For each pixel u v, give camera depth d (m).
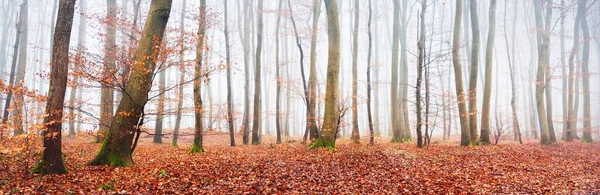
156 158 13.38
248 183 9.22
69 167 10.11
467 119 19.69
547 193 9.17
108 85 11.40
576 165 13.59
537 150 17.94
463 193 8.99
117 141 10.90
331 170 11.39
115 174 9.48
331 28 17.14
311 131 20.58
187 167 11.05
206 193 8.12
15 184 7.76
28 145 7.73
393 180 10.30
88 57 11.55
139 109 11.15
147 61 11.09
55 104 8.81
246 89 25.77
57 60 8.90
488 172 11.70
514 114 24.36
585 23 28.28
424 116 20.16
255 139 22.72
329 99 17.00
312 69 22.08
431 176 10.94
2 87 7.61
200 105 15.12
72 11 9.20
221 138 29.58
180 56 13.25
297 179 10.01
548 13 23.73
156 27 11.22
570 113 27.08
